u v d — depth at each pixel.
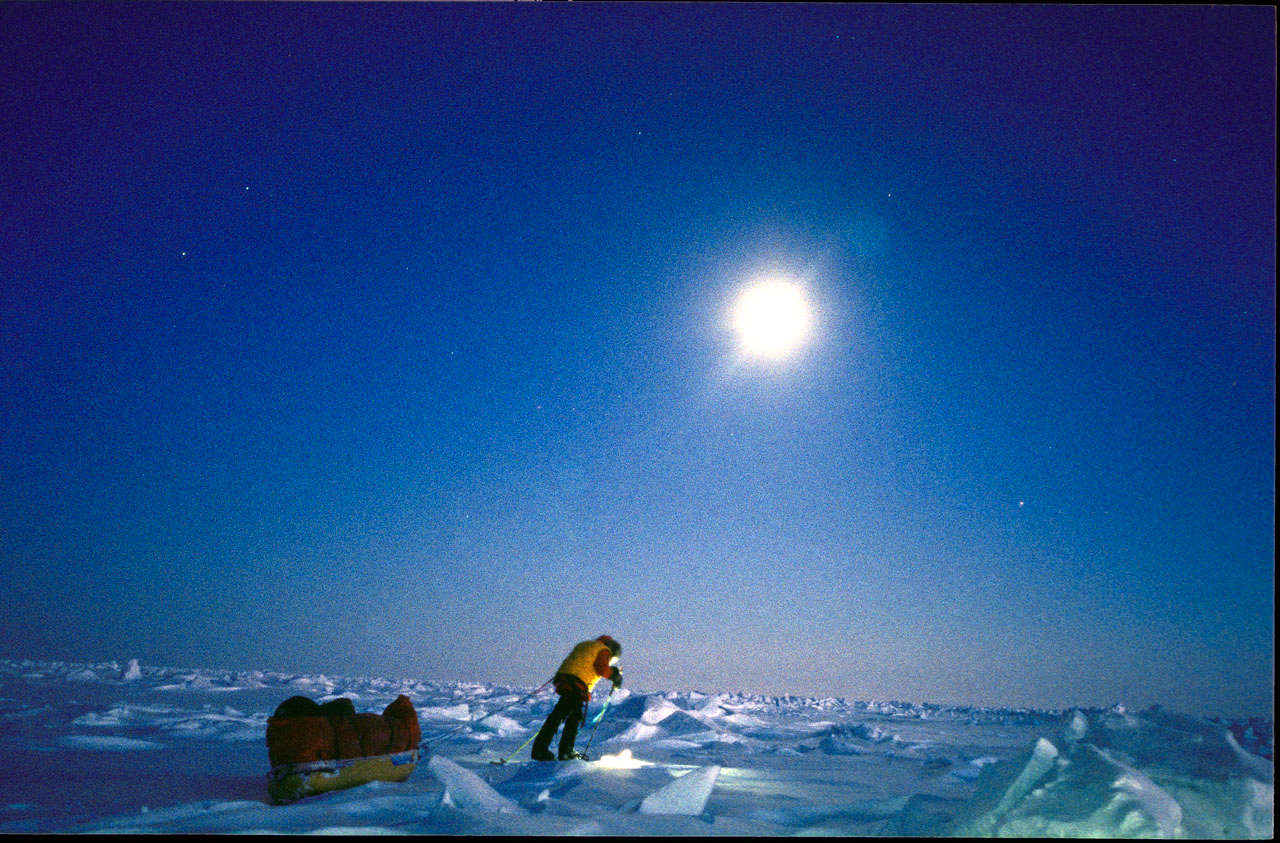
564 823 2.95
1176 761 3.08
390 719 4.55
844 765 5.98
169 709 9.85
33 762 5.56
